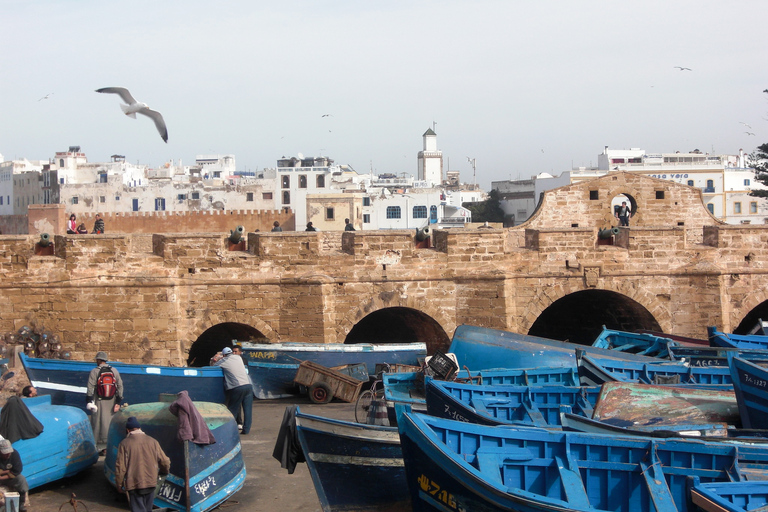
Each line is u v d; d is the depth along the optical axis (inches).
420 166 5556.1
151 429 657.6
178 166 4589.1
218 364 885.8
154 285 1103.6
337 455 646.5
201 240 1127.0
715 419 753.0
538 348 1028.5
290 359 1079.0
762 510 512.1
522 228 1540.4
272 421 949.2
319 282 1133.7
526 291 1215.6
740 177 3737.7
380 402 880.9
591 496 568.7
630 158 3777.1
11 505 580.7
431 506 574.2
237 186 3695.9
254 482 737.0
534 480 576.7
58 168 3934.5
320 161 3991.1
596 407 729.6
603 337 1147.9
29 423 669.3
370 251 1165.7
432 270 1179.9
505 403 822.5
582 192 1558.8
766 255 1282.0
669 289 1253.1
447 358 927.7
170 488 640.4
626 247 1249.4
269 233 1145.4
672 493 561.9
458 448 581.9
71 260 1096.8
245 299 1138.0
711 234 1288.1
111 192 3666.3
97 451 753.0
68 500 678.5
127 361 1099.9
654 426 697.6
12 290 1092.5
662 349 1073.5
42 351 1083.9
